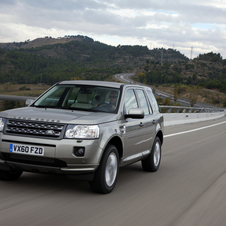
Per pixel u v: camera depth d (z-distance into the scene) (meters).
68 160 4.31
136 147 5.89
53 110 5.05
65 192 4.84
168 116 19.81
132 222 3.86
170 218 4.13
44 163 4.38
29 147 4.33
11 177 5.19
